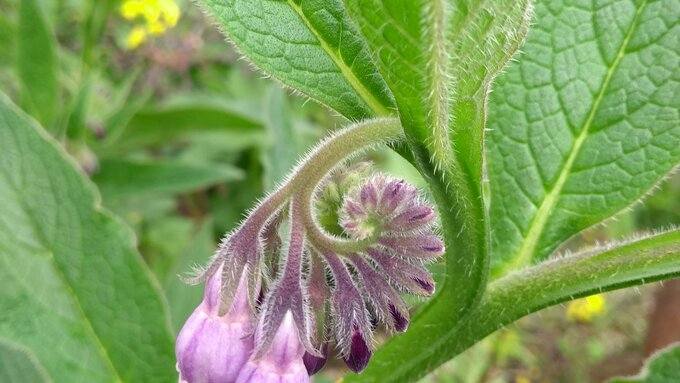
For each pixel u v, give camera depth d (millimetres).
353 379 63
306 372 50
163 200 161
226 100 172
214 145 169
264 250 54
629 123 66
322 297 53
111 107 149
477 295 57
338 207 61
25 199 70
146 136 145
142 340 71
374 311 57
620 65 67
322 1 52
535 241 66
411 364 62
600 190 66
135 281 71
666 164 65
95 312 71
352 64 52
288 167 101
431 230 61
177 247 155
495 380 193
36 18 117
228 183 170
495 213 67
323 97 53
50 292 70
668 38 66
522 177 67
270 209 52
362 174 62
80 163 123
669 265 55
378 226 54
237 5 51
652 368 73
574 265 58
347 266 57
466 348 61
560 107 67
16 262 69
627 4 67
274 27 52
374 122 51
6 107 69
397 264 54
